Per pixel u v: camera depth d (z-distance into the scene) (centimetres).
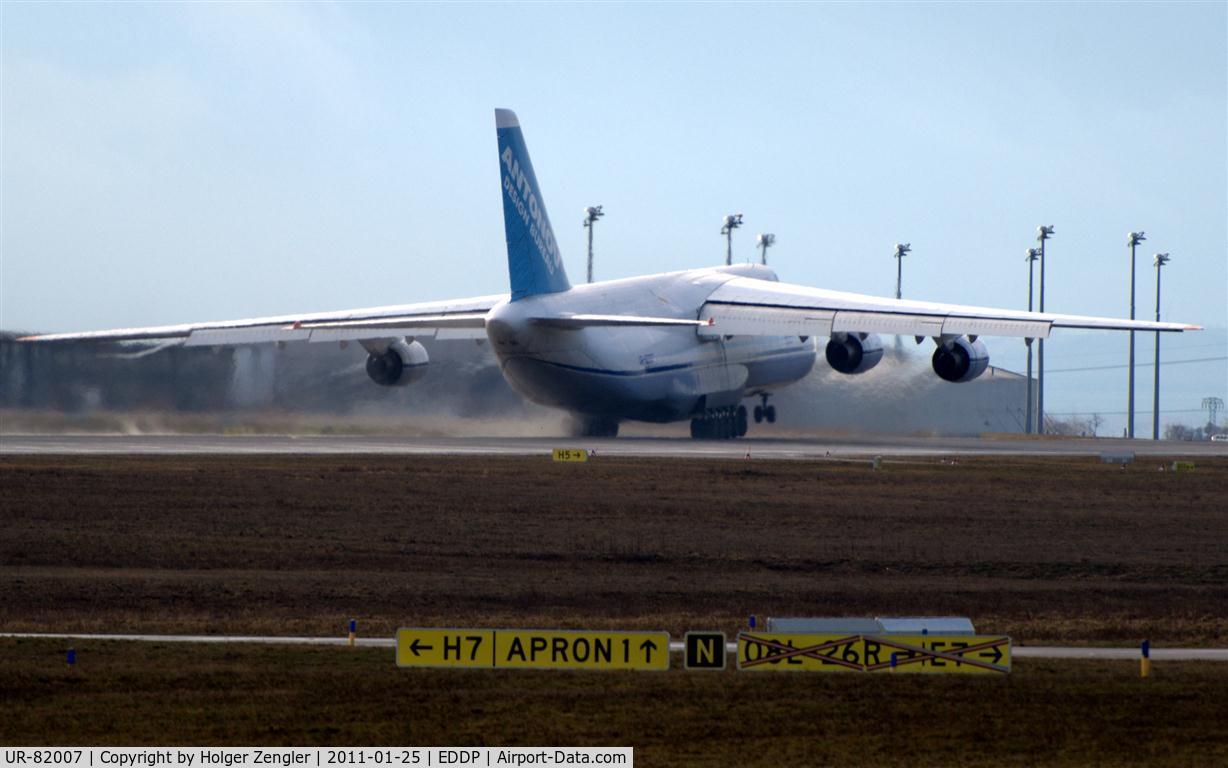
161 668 5769
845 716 5181
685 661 5931
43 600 7606
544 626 7062
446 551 9500
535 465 14262
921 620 6303
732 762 4631
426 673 5772
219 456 14462
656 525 10731
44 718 5028
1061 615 7775
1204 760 4688
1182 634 7175
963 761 4659
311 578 8444
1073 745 4844
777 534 10469
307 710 5181
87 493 11388
